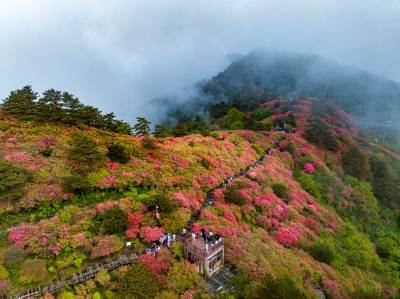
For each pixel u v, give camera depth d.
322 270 32.94
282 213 41.84
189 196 36.84
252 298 23.36
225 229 32.16
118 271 23.75
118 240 26.58
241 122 87.19
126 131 59.72
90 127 51.09
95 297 21.41
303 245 36.97
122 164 38.56
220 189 41.56
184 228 31.53
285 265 30.36
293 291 21.73
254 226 37.31
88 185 31.80
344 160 72.25
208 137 60.66
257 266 27.91
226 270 27.72
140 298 20.97
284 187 48.12
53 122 46.38
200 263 26.38
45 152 37.75
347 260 39.50
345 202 56.47
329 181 61.12
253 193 43.66
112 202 31.20
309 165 63.81
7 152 35.50
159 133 63.91
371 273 40.22
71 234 26.33
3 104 46.94
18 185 29.61
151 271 23.75
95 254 24.72
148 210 31.91
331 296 29.75
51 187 31.03
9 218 27.58
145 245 27.81
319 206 50.81
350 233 46.81
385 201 64.50
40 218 28.44
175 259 26.70
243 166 52.59
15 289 21.00
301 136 80.94
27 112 45.19
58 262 23.55
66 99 48.03
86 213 29.09
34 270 21.91
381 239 51.28
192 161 45.69
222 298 22.83
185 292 23.12
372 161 74.88
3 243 24.48
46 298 20.47
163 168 40.38
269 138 72.81
